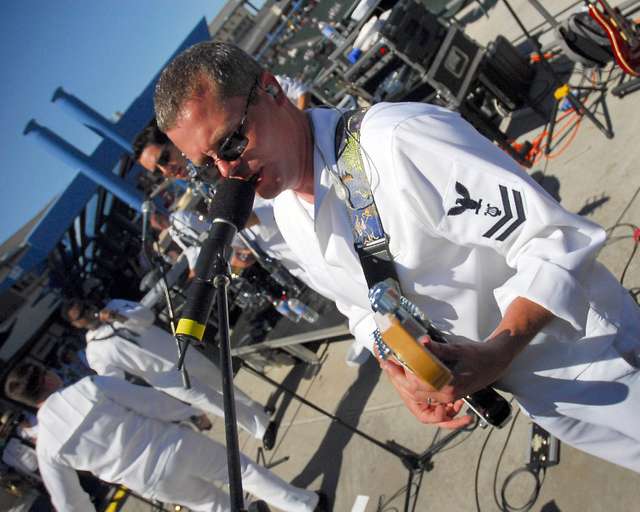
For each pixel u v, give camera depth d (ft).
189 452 10.13
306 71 19.16
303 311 11.18
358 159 3.90
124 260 25.71
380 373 11.70
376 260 4.03
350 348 12.21
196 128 3.87
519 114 13.41
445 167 3.57
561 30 10.61
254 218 9.53
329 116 4.22
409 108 3.88
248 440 14.44
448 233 3.69
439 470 8.91
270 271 10.84
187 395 12.57
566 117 11.67
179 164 10.70
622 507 6.32
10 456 18.22
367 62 13.37
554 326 3.64
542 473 7.36
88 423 9.60
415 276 3.97
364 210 3.95
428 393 3.38
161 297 15.02
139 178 20.70
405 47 11.73
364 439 10.78
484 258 3.98
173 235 13.47
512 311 3.51
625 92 10.38
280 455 12.74
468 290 4.03
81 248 25.03
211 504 10.58
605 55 10.46
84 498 10.28
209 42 4.00
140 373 12.80
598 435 4.64
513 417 8.21
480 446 8.46
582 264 3.47
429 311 4.11
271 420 13.56
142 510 16.16
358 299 4.78
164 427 10.14
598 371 4.08
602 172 9.97
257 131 3.90
